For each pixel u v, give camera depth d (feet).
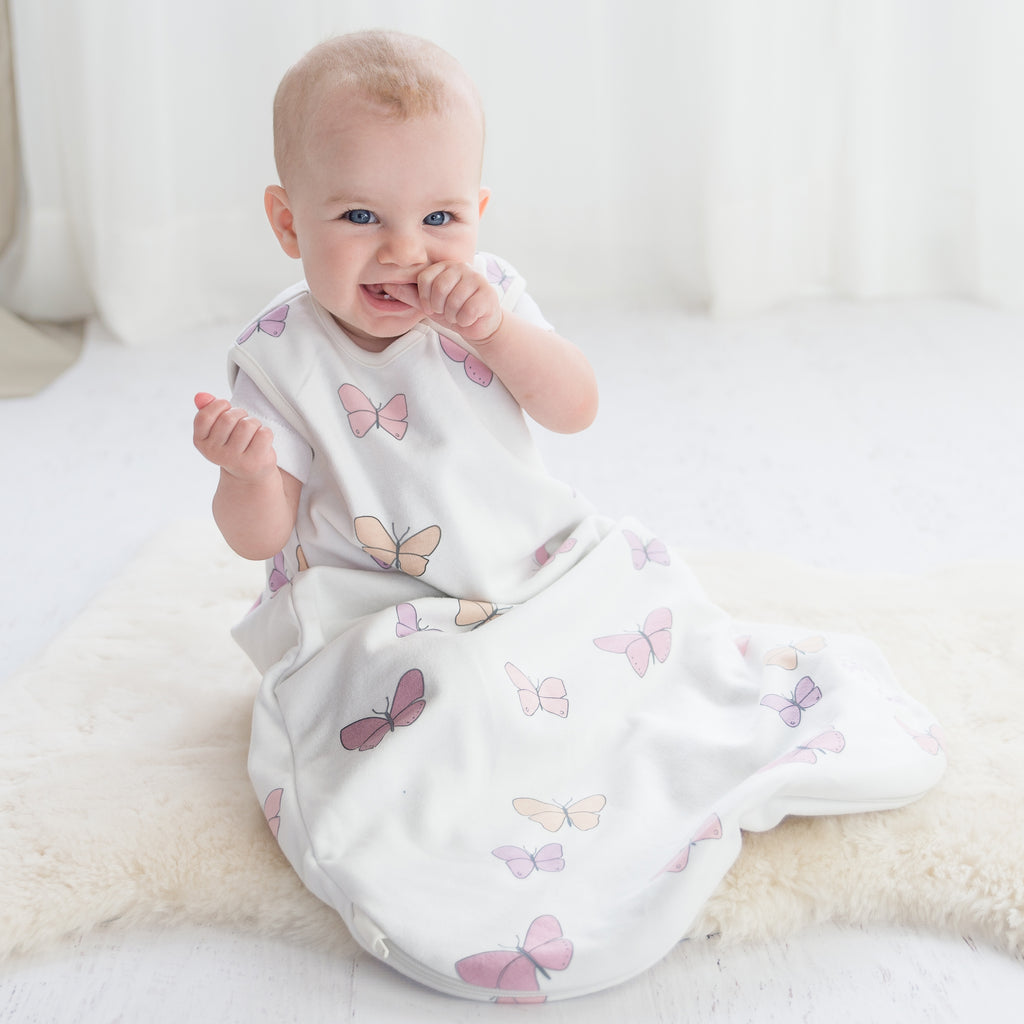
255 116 8.00
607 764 3.57
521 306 3.84
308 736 3.54
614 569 3.86
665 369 7.39
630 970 3.00
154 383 7.40
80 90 7.57
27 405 7.11
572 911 3.10
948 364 7.20
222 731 3.99
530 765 3.51
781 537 5.43
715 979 3.11
